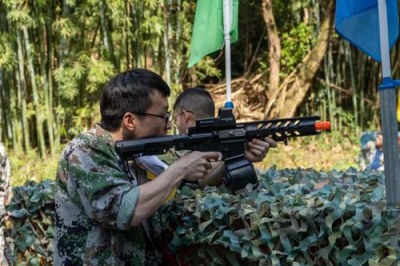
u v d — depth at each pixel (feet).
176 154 9.62
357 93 36.55
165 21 31.55
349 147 34.12
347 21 8.83
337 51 36.73
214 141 8.11
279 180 9.45
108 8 29.19
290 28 37.70
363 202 7.02
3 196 13.24
